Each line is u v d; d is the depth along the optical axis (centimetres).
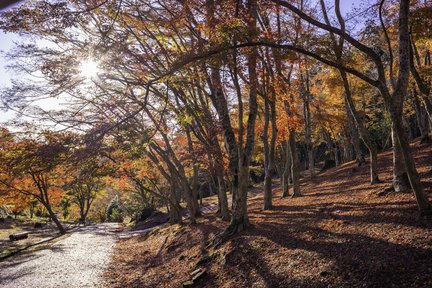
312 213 1359
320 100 2675
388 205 1089
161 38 1364
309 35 1130
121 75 1308
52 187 3431
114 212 5438
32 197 3412
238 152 1336
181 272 1191
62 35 1228
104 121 1346
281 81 1568
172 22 1149
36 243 2638
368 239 878
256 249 1087
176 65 898
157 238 2175
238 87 1271
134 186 3781
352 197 1420
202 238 1548
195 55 971
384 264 718
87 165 1138
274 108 1788
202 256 1250
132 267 1495
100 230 3572
